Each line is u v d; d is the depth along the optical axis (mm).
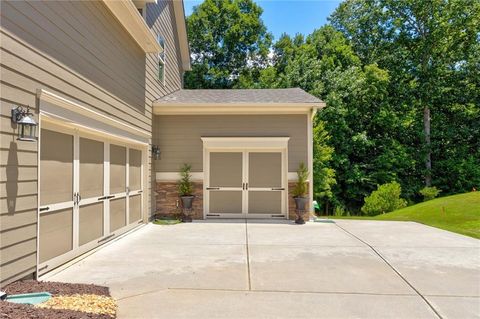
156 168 10070
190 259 5449
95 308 3121
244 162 10188
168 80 11828
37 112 4168
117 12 6555
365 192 19219
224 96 10922
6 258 3580
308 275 4617
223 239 7113
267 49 27328
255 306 3551
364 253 5902
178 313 3354
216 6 26828
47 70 4391
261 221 9727
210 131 10125
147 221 9055
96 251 5961
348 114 19609
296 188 9680
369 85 19734
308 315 3342
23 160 3887
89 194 5797
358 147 19516
